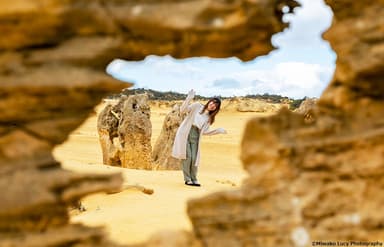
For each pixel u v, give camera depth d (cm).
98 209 928
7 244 475
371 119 523
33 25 451
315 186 517
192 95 1278
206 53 524
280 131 523
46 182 479
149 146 1900
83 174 491
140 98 1936
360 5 505
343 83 523
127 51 500
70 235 495
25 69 463
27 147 488
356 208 517
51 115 490
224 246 511
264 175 515
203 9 472
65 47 471
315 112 555
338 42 516
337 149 520
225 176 1706
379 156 516
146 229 721
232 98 7412
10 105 468
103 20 466
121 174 509
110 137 1977
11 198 466
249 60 548
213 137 3497
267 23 495
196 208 525
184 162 1286
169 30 479
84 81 470
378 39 497
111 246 504
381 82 512
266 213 510
